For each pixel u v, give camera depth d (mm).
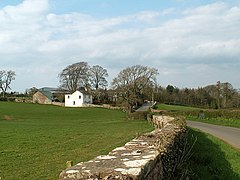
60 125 48094
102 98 109250
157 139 8055
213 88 83000
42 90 124812
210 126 39781
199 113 55562
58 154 20312
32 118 63844
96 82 111188
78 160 17969
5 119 59688
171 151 8211
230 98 77750
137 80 79000
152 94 88000
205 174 11008
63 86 114188
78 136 31469
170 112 60125
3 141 27016
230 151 17156
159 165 6055
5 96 119500
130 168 4441
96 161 4922
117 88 79938
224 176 11102
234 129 35281
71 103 110312
